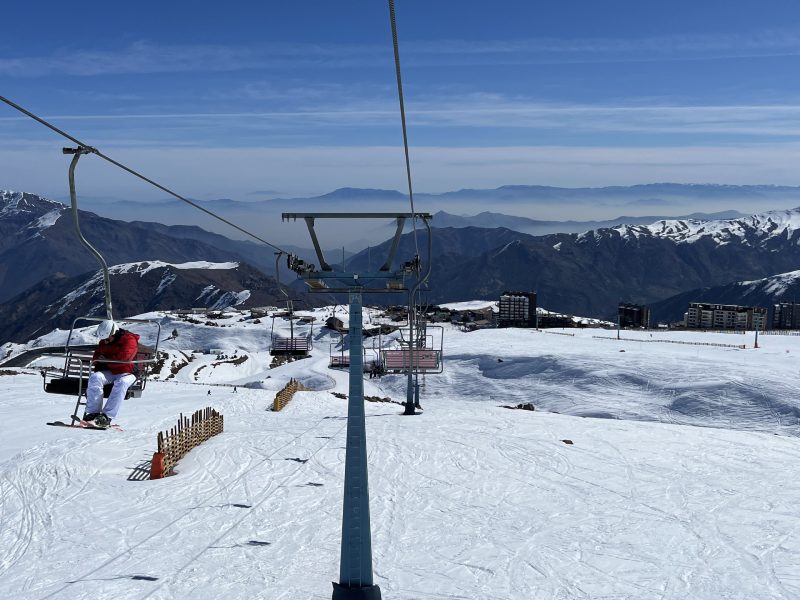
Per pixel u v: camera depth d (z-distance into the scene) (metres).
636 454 31.44
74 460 24.39
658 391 73.94
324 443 31.80
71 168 12.43
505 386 85.88
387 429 36.19
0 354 184.50
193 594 15.27
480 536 19.95
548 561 18.20
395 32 9.16
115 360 19.53
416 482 25.58
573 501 23.69
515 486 25.39
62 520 19.38
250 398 55.12
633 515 22.22
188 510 20.94
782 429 60.00
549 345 109.50
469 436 34.47
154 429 33.03
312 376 104.75
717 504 23.56
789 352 92.56
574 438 35.12
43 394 46.38
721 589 16.62
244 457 28.45
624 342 113.31
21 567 16.27
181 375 115.56
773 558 18.61
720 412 65.50
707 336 127.56
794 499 24.19
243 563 17.11
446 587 16.44
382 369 44.03
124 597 14.93
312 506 21.88
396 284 13.37
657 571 17.67
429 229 15.05
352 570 13.06
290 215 12.36
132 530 18.95
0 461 24.38
